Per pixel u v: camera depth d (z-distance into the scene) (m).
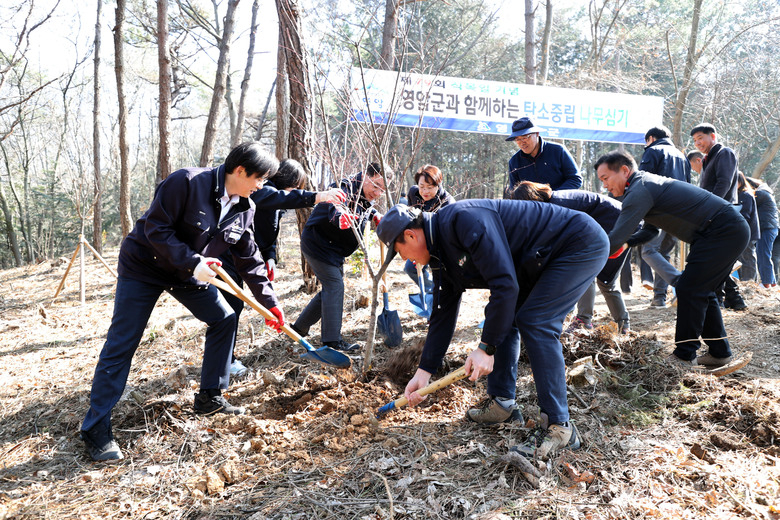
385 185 3.87
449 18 20.58
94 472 2.73
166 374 3.95
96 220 14.23
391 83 6.27
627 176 3.45
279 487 2.49
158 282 2.96
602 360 3.52
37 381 4.11
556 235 2.51
